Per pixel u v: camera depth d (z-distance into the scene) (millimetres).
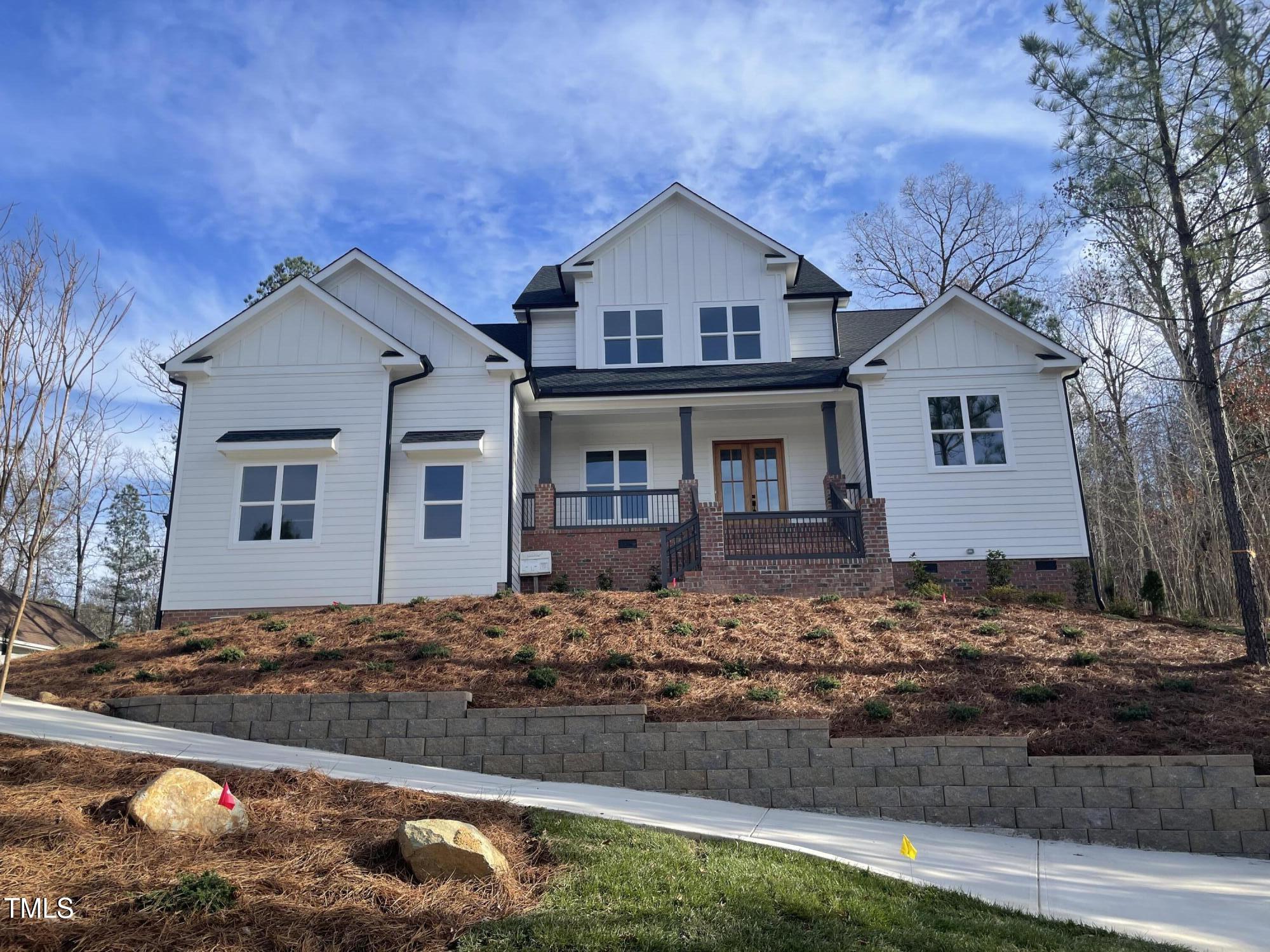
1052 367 18562
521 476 19578
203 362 17891
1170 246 14023
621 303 21922
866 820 8531
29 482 11250
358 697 9812
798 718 9641
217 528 17109
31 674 11539
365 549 17062
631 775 9211
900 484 18281
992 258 37281
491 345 18625
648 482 21484
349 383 17953
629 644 11711
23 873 5141
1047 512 18016
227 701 9922
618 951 4711
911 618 12969
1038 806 8570
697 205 22203
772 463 21734
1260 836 8227
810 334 22219
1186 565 22469
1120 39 13188
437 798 7258
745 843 6863
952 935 5305
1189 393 23016
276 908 4980
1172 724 9555
